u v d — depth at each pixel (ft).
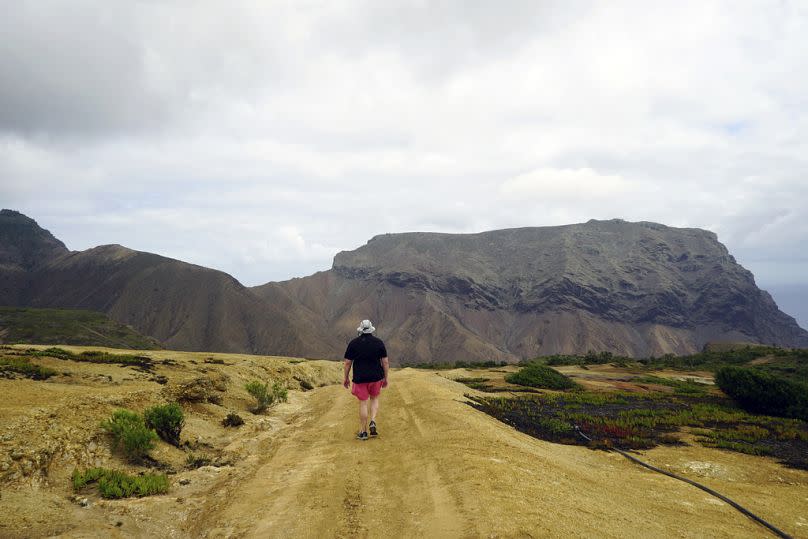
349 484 23.77
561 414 59.31
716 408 72.74
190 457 31.24
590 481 28.09
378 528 18.62
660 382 130.00
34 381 38.99
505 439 32.91
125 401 36.14
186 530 20.29
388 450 29.48
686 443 47.85
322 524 19.13
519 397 76.84
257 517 20.35
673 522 23.44
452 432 32.22
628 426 54.65
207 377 53.62
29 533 17.37
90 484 23.67
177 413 33.12
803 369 180.24
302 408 56.54
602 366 193.67
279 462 29.48
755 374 76.69
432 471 24.35
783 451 46.29
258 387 52.26
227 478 27.17
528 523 17.06
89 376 44.75
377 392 33.35
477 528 16.62
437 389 56.08
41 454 23.85
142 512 21.33
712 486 33.17
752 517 26.68
